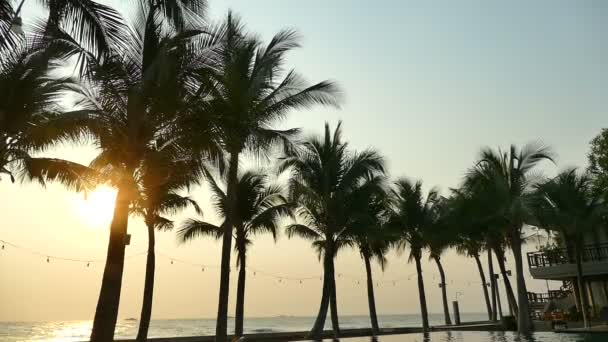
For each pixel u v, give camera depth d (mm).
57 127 10992
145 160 11609
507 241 29484
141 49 11680
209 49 11703
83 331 91438
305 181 22625
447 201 31531
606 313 25438
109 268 10273
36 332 80688
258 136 16156
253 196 22516
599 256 28766
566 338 19219
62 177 13727
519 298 23469
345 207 22938
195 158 12953
